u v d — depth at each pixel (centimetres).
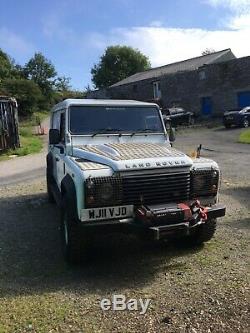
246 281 505
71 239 554
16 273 555
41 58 8900
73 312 445
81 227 530
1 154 2108
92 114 679
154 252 622
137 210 532
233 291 480
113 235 694
